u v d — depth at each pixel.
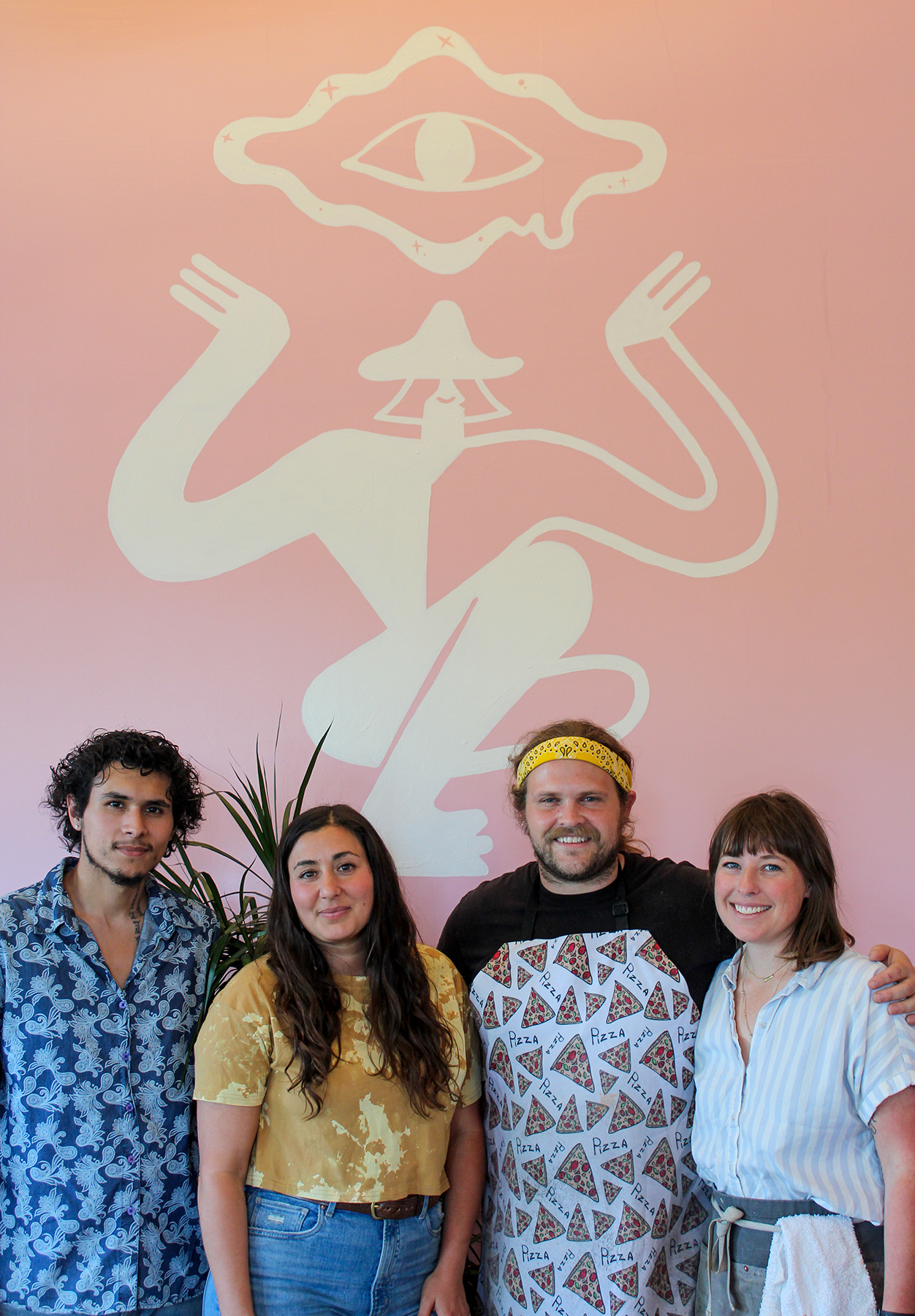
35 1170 1.71
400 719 2.79
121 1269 1.71
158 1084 1.79
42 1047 1.74
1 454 2.91
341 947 1.79
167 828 1.91
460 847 2.74
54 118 3.02
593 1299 1.74
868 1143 1.60
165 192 3.00
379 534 2.86
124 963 1.86
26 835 2.77
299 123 3.01
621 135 3.01
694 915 1.93
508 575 2.84
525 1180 1.82
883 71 3.01
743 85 3.01
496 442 2.89
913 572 2.82
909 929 2.69
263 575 2.86
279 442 2.91
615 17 3.02
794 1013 1.66
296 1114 1.67
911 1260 1.48
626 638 2.81
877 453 2.87
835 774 2.74
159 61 3.03
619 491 2.87
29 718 2.81
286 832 1.80
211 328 2.95
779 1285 1.54
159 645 2.83
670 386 2.90
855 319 2.92
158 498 2.89
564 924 1.97
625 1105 1.80
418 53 3.02
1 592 2.86
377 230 2.98
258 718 2.80
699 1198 1.83
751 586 2.82
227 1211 1.62
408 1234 1.68
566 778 1.95
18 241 2.99
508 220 2.98
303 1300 1.61
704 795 2.74
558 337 2.93
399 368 2.93
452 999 1.89
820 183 2.98
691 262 2.96
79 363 2.95
